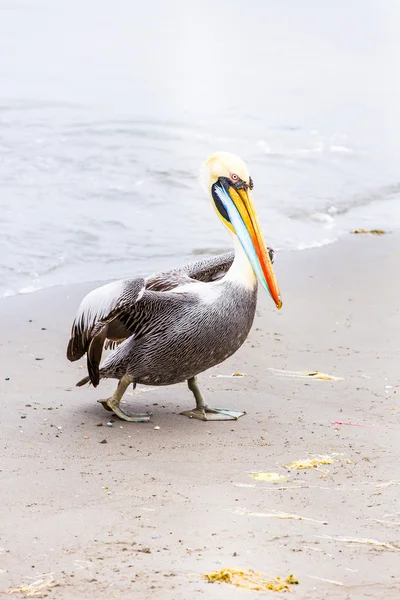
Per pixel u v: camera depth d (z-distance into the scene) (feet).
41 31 155.02
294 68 140.15
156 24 172.24
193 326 33.99
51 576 21.59
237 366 41.34
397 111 112.47
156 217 66.95
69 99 103.91
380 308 50.06
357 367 41.27
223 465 30.07
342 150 90.33
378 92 124.57
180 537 24.08
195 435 33.14
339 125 102.47
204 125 96.12
